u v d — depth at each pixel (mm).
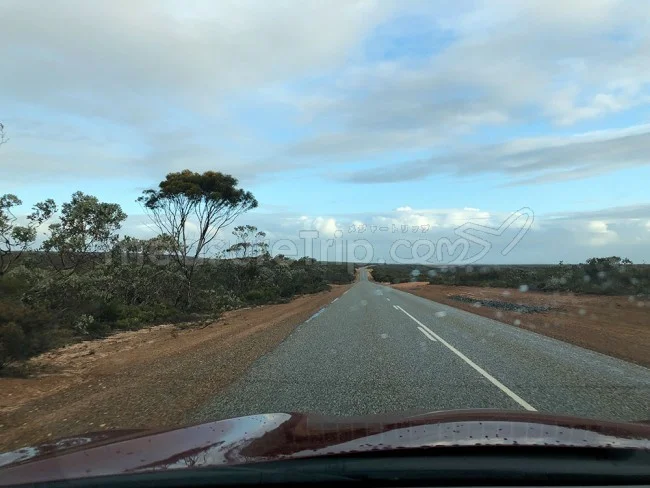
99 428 6156
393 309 26359
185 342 15047
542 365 10352
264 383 8562
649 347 13211
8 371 10406
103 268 23078
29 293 16641
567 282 40375
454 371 9656
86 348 14414
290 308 29094
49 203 20453
